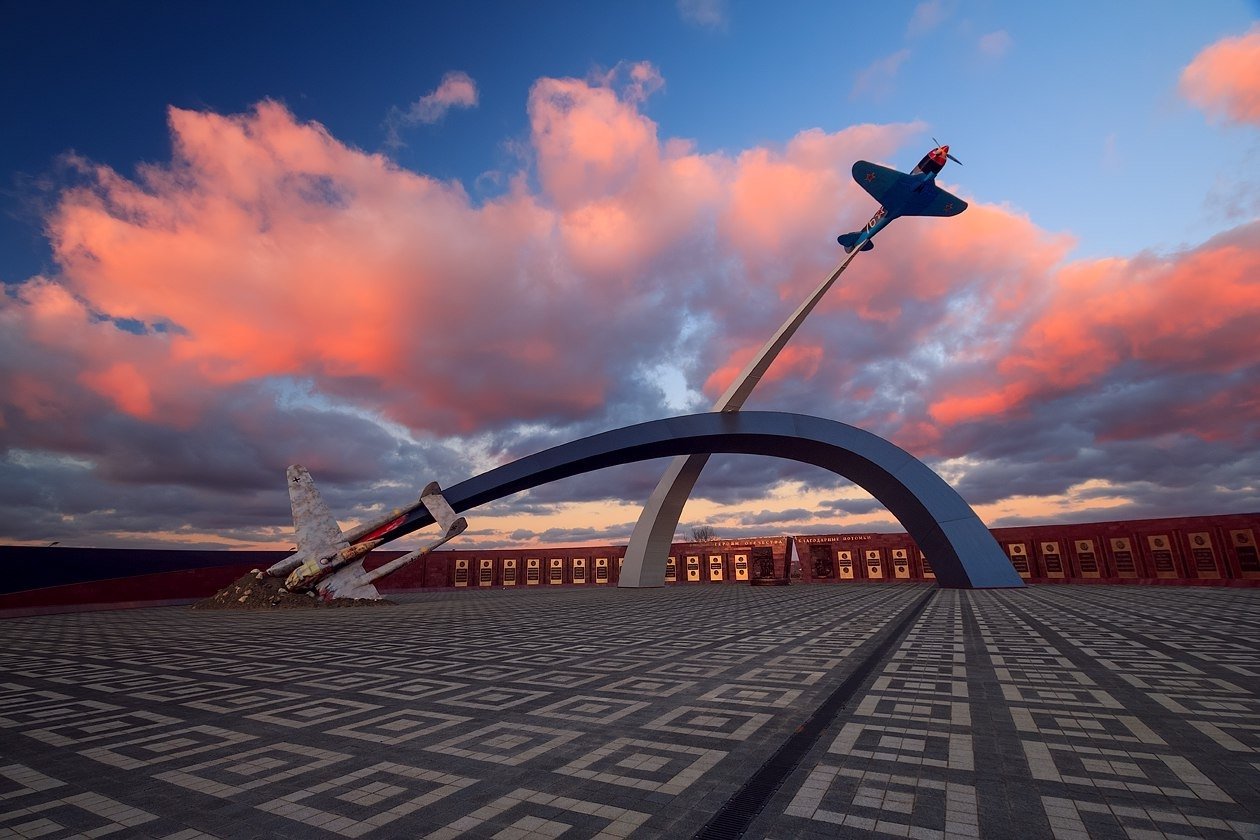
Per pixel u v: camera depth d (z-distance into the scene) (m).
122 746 4.79
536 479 25.06
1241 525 20.47
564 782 3.77
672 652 9.07
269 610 20.86
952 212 33.06
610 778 3.82
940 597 18.48
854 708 5.35
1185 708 5.15
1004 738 4.41
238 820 3.31
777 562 36.75
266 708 6.00
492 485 24.53
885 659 7.81
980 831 2.95
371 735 4.95
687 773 3.87
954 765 3.88
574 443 24.39
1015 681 6.29
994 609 14.12
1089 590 20.08
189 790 3.79
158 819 3.36
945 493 22.56
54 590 21.58
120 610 22.89
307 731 5.12
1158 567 22.31
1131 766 3.80
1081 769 3.76
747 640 10.16
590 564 40.19
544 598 25.80
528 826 3.14
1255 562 20.00
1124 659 7.44
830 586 28.91
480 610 19.33
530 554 40.38
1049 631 10.09
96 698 6.65
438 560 38.78
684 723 5.04
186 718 5.66
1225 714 4.95
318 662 8.93
